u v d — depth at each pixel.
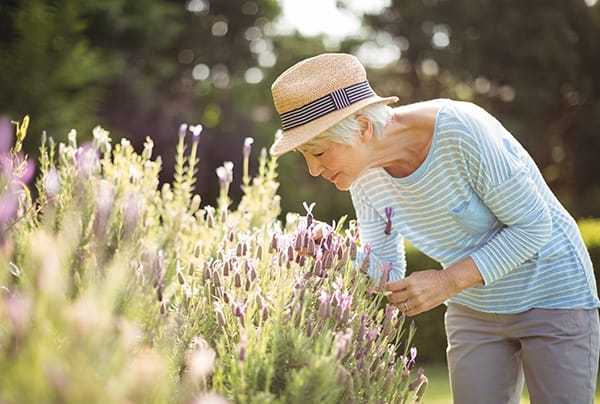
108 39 13.16
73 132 2.36
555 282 2.10
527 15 18.22
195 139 2.78
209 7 16.67
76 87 11.66
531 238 2.01
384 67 19.94
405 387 1.85
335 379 1.56
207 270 1.84
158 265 1.65
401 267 2.34
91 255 1.68
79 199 1.83
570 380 2.08
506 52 18.42
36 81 10.67
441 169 2.03
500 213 2.03
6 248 1.55
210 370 1.66
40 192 2.16
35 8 10.86
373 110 1.99
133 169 2.35
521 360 2.27
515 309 2.12
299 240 1.86
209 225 2.33
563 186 20.17
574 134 19.64
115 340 1.34
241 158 15.21
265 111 16.47
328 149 2.00
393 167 2.13
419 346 6.62
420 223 2.18
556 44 18.17
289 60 17.09
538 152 19.05
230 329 1.74
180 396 1.56
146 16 13.20
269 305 1.75
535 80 18.58
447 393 5.10
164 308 1.65
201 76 16.73
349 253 1.99
